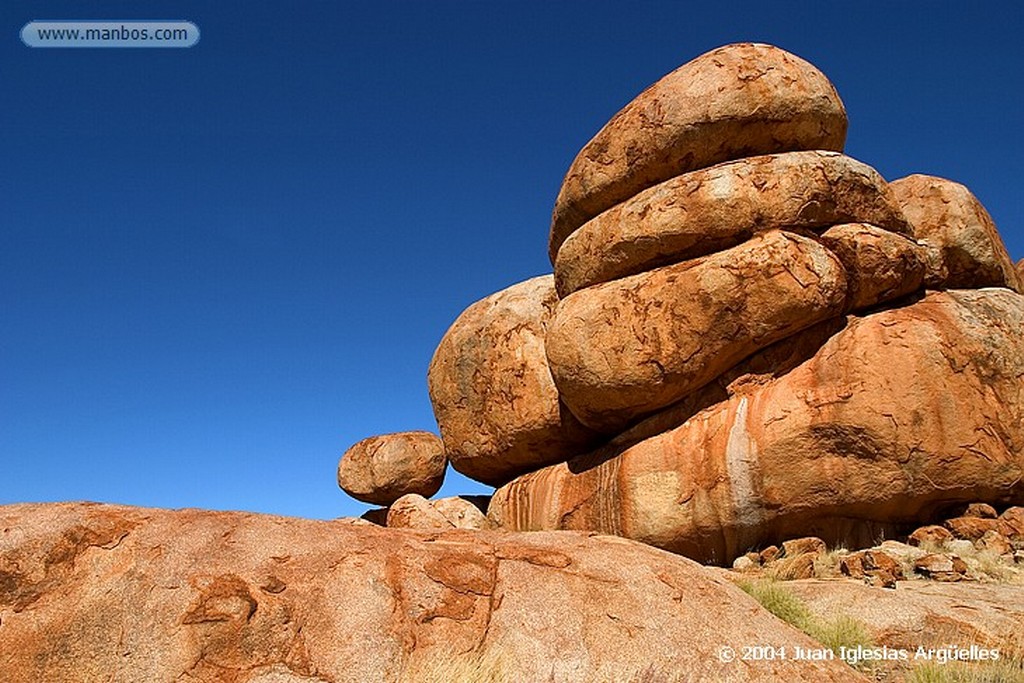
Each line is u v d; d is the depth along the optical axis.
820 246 14.36
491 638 5.73
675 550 14.69
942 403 13.45
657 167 16.27
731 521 13.98
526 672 5.58
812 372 14.12
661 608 6.31
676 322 14.89
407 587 5.81
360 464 24.02
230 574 5.41
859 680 6.31
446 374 21.30
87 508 5.68
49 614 4.98
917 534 13.23
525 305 19.91
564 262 17.48
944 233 16.58
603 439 18.00
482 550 6.46
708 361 14.76
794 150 15.97
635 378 15.24
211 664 4.98
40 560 5.21
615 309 15.63
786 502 13.62
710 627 6.27
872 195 15.31
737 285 14.32
